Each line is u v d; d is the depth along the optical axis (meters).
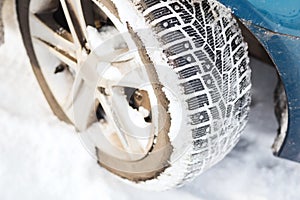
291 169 2.94
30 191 2.92
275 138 2.89
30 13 2.92
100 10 2.61
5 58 3.50
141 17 2.22
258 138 3.10
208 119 2.31
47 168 3.01
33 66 3.11
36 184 2.95
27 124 3.18
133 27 2.24
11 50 3.49
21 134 3.16
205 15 2.29
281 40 2.31
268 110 3.24
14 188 2.94
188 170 2.45
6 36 3.47
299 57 2.33
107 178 2.92
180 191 2.85
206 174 2.94
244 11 2.29
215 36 2.29
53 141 3.11
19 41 3.22
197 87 2.25
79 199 2.87
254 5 2.27
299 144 2.63
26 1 2.90
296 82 2.41
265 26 2.30
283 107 2.90
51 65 3.05
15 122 3.20
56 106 3.15
